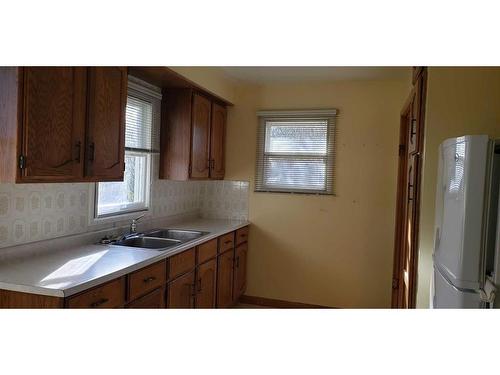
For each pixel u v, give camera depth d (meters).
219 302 3.29
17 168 1.60
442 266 1.81
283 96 3.83
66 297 1.61
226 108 3.97
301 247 3.80
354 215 3.65
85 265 1.96
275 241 3.88
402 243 3.35
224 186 4.04
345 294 3.68
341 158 3.67
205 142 3.48
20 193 1.99
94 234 2.55
